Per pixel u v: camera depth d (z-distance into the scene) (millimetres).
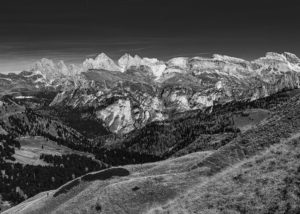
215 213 40156
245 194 40219
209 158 77875
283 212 33625
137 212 73812
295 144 45906
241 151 65750
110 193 81750
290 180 37344
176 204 50875
